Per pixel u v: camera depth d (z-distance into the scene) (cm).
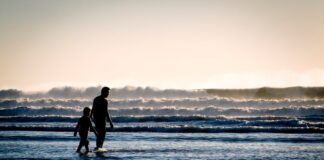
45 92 10700
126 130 5672
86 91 10688
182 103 10019
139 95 10575
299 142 4347
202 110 9138
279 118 7788
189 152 3581
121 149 3753
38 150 3666
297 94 10588
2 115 9269
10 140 4453
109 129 5722
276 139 4597
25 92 10650
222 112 9119
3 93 10612
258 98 10681
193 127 5600
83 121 3584
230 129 5538
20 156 3312
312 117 7975
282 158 3288
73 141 4366
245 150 3725
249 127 5603
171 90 10581
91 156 3322
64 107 9544
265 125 6159
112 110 9250
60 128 5788
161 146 3975
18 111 9300
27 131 5647
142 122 7425
